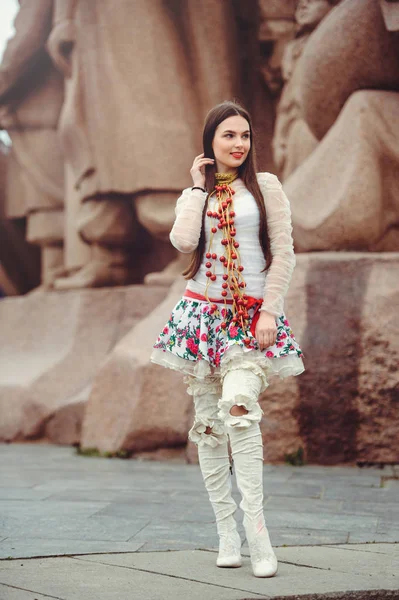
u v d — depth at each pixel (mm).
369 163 9031
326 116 9867
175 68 11477
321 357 8242
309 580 3752
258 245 4145
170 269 11852
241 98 11945
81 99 11906
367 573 3885
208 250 4152
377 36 9102
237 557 4016
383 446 8008
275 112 12039
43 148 14758
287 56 11164
